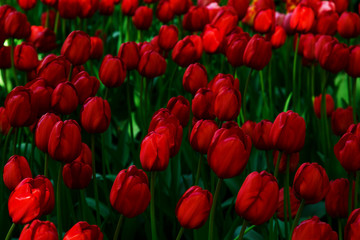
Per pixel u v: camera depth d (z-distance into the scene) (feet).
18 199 5.90
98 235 5.82
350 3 14.66
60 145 6.19
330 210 6.73
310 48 8.85
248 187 5.91
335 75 11.11
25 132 8.29
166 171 7.75
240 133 6.12
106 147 7.77
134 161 7.61
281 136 6.39
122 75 7.35
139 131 9.11
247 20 11.14
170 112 6.86
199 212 5.99
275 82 10.79
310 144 8.70
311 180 6.20
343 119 7.98
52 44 9.60
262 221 5.95
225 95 6.63
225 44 8.07
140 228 7.48
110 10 10.46
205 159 7.97
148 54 7.54
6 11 8.02
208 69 8.71
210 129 6.43
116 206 6.05
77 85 6.92
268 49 7.54
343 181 6.67
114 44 12.52
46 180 5.98
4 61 8.11
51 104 6.70
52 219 7.25
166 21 9.93
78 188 6.69
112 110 9.50
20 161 6.24
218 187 6.14
